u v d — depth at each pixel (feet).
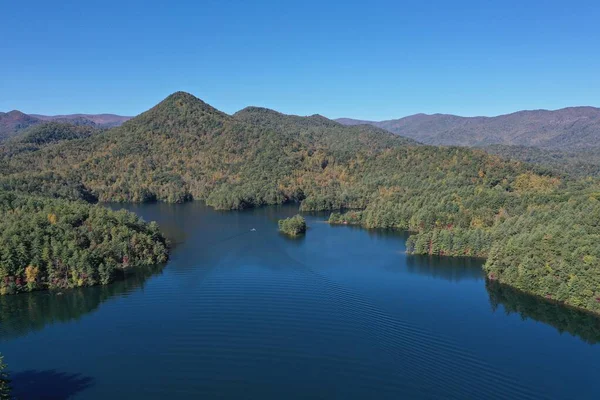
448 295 442.50
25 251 475.31
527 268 458.50
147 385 285.23
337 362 307.78
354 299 424.87
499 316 392.06
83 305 425.28
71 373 302.66
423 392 273.95
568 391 277.44
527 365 308.81
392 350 323.16
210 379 290.56
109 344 342.23
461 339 345.51
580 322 385.50
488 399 266.98
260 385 282.36
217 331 357.61
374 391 274.57
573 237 458.50
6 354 332.19
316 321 372.38
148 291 453.17
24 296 452.35
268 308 400.47
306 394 272.31
